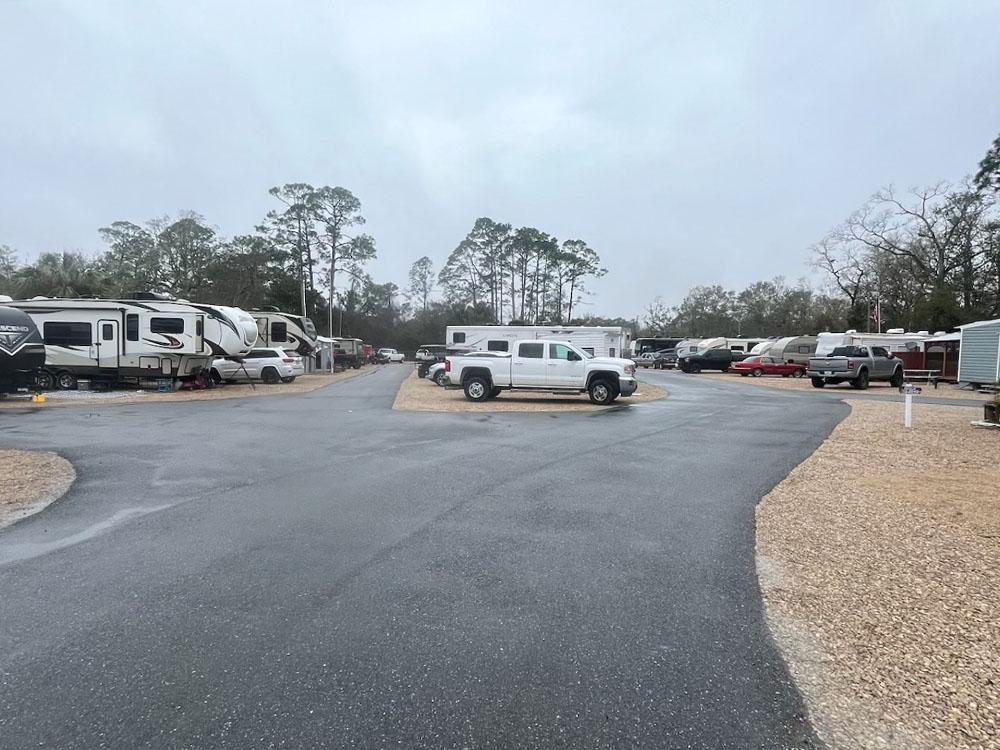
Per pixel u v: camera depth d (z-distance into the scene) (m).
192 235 54.59
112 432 11.70
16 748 2.46
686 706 2.80
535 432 11.72
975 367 24.94
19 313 19.00
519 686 2.95
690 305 91.75
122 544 5.04
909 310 47.97
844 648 3.35
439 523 5.65
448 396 20.34
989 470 8.27
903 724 2.67
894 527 5.62
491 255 69.12
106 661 3.16
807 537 5.32
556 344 18.23
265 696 2.85
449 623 3.62
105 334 22.16
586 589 4.15
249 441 10.52
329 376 36.09
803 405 17.98
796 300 76.75
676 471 8.08
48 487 7.06
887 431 12.07
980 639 3.45
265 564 4.58
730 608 3.86
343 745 2.50
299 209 55.97
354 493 6.78
